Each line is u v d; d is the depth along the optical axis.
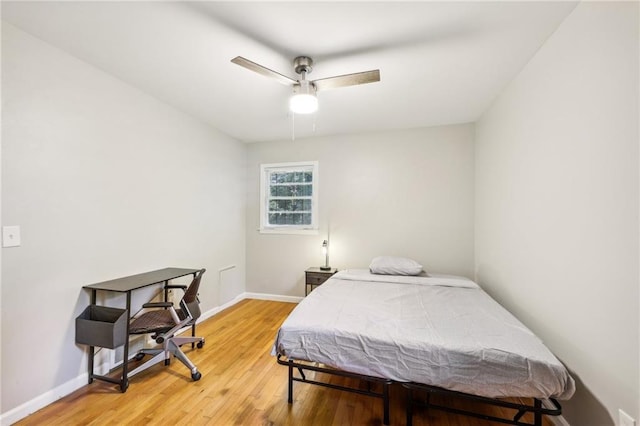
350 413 1.71
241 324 3.13
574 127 1.48
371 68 2.10
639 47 1.08
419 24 1.61
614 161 1.21
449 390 1.44
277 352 1.75
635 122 1.10
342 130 3.63
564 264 1.57
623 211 1.17
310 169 3.97
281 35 1.71
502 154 2.46
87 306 2.00
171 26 1.63
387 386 1.56
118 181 2.26
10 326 1.60
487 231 2.87
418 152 3.51
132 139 2.38
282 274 4.04
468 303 2.15
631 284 1.13
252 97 2.62
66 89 1.89
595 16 1.32
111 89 2.20
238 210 4.01
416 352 1.48
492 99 2.64
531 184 1.94
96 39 1.75
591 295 1.36
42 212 1.75
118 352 2.22
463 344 1.46
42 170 1.76
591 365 1.35
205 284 3.33
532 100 1.93
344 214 3.78
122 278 2.27
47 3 1.44
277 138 3.98
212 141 3.46
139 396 1.85
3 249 1.57
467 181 3.33
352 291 2.49
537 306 1.86
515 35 1.70
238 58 1.65
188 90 2.47
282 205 4.11
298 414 1.69
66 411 1.70
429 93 2.52
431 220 3.46
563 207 1.58
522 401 1.80
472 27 1.63
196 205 3.18
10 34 1.61
